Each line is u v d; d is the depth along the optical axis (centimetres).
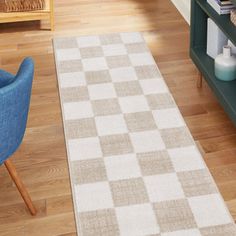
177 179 232
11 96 174
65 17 394
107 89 301
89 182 233
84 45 350
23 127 195
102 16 394
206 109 281
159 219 212
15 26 382
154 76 311
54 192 229
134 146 254
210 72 277
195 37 299
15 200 225
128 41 353
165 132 263
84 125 271
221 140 257
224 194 224
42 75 319
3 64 333
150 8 404
